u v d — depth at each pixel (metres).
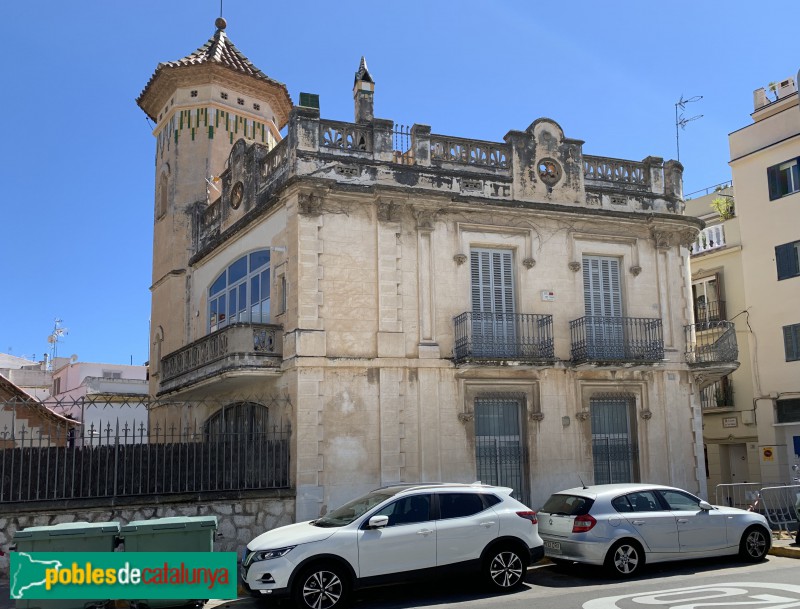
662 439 20.53
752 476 25.78
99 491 15.05
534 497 18.72
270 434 17.84
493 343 18.73
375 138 18.66
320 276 17.50
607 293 20.88
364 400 17.39
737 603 10.81
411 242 18.55
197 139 26.08
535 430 19.06
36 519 13.90
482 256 19.52
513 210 19.69
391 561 11.47
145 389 39.84
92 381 38.34
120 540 11.34
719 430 27.16
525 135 20.38
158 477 15.77
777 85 26.67
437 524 11.91
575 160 20.88
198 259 24.12
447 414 18.14
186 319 25.16
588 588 12.48
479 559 12.08
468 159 19.72
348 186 17.89
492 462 18.66
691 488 20.59
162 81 26.55
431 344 18.23
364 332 17.70
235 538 15.66
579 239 20.61
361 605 11.53
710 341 27.30
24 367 55.25
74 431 22.55
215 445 16.12
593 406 20.14
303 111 18.16
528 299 19.58
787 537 17.16
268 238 19.38
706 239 28.48
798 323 24.70
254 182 20.69
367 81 20.38
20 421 21.72
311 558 11.03
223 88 26.70
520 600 11.56
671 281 21.52
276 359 17.80
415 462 17.61
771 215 25.91
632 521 13.47
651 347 20.52
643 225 21.36
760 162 26.48
